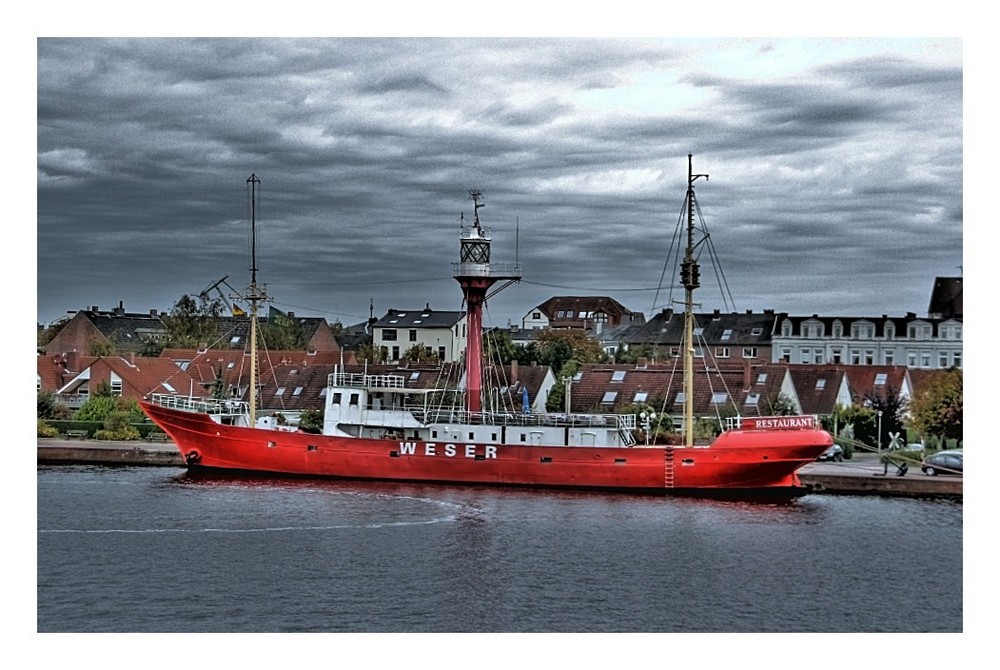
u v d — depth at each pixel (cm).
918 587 6256
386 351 16125
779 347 14325
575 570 6444
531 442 8262
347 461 8469
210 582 6197
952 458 8412
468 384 8556
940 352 13612
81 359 11512
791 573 6444
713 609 5878
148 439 10219
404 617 5684
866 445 9319
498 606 5850
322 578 6256
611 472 8125
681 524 7406
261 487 8425
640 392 10612
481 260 8588
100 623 5578
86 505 7862
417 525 7331
